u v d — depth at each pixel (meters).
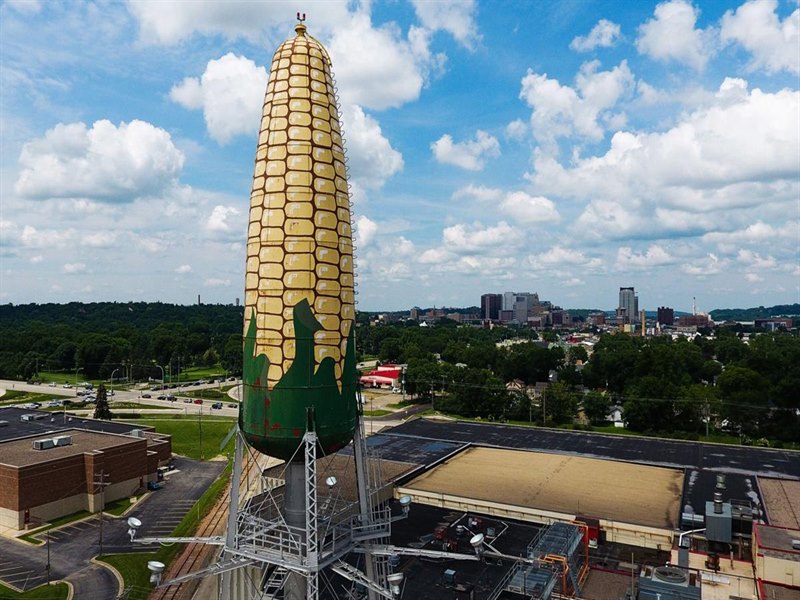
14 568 73.88
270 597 35.84
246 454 45.53
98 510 96.69
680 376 176.88
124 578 69.81
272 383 31.30
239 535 32.06
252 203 32.78
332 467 80.00
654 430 145.12
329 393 31.95
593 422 161.88
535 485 79.50
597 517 65.94
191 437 148.25
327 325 31.97
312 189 31.78
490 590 50.16
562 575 51.06
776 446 130.38
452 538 62.25
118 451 103.00
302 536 31.97
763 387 145.25
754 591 52.72
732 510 64.31
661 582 50.91
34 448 100.06
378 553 33.78
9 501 88.88
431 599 48.78
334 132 33.34
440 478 82.44
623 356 194.00
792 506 70.81
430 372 193.38
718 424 149.62
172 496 104.81
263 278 31.70
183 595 62.88
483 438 109.81
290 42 33.28
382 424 160.50
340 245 32.84
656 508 70.62
